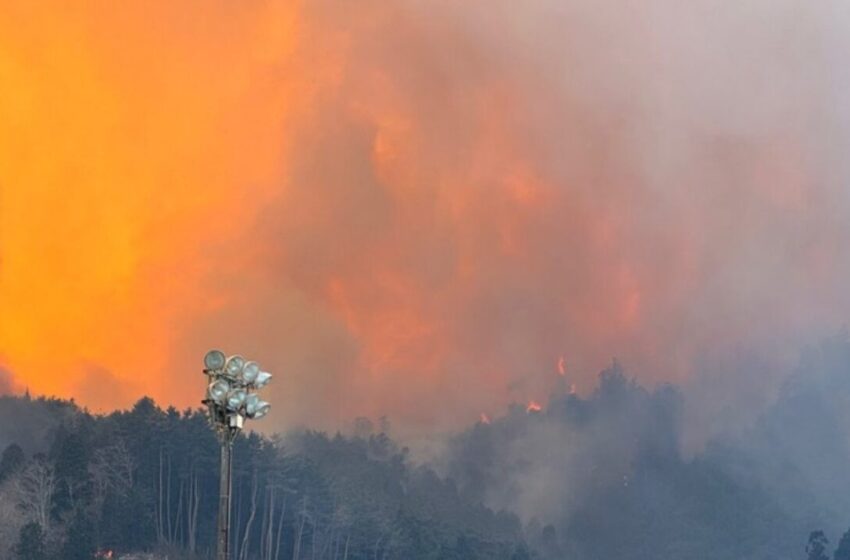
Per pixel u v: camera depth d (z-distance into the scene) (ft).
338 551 475.31
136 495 410.93
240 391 124.57
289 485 475.31
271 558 455.22
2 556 355.15
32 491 389.80
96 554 378.32
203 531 430.20
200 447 443.32
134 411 465.06
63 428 428.15
